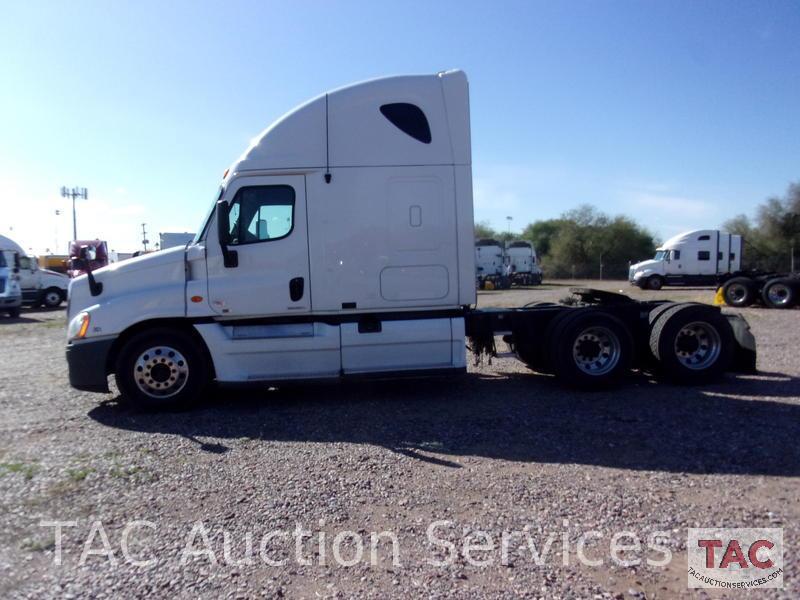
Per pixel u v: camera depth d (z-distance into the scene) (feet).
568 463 18.19
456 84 25.94
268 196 25.44
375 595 11.35
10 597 11.53
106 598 11.44
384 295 25.73
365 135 25.58
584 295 31.14
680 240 119.65
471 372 32.89
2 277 77.05
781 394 26.30
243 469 18.12
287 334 25.53
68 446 20.67
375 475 17.46
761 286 74.08
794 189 171.73
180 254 25.43
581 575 11.96
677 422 22.06
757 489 15.94
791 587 11.45
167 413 25.22
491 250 140.87
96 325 24.91
